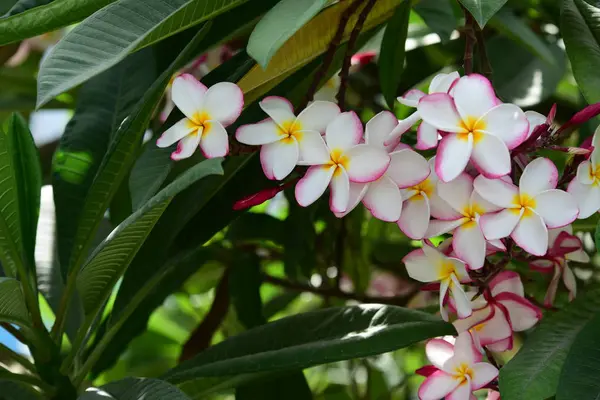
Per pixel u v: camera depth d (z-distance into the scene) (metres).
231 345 1.42
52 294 1.61
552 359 1.30
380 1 1.42
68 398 1.45
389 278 2.01
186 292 2.01
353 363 1.93
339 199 1.25
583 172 1.25
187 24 1.24
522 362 1.30
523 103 1.67
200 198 1.44
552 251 1.37
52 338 1.45
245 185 1.47
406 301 1.81
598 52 1.36
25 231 1.45
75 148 1.50
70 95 1.86
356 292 1.88
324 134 1.27
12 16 1.24
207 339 1.76
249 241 1.79
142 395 1.30
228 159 1.42
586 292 1.35
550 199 1.23
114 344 1.62
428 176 1.26
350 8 1.34
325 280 1.88
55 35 2.02
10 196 1.38
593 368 1.26
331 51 1.34
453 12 1.66
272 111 1.27
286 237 1.74
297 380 1.54
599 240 1.23
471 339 1.32
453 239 1.26
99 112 1.52
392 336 1.34
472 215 1.25
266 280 1.83
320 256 1.85
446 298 1.33
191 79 1.28
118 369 2.01
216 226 1.46
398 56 1.52
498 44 1.71
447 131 1.23
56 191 1.49
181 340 2.09
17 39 1.25
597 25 1.38
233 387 1.49
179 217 1.45
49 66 1.17
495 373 1.31
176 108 1.38
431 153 1.40
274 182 1.47
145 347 2.06
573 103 1.81
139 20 1.21
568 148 1.25
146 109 1.33
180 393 1.29
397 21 1.49
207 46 1.42
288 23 1.16
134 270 1.46
